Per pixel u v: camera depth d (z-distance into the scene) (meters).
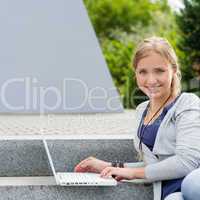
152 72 2.28
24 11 5.45
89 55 5.51
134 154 2.77
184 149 2.13
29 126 3.83
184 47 13.05
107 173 2.25
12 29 5.42
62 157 2.69
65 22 5.50
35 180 2.51
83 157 2.71
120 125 4.01
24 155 2.66
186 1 13.16
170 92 2.33
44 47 5.45
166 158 2.25
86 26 5.53
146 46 2.30
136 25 18.30
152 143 2.29
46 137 2.74
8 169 2.64
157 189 2.22
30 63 5.41
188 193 1.98
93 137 2.78
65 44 5.48
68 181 2.19
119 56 16.02
